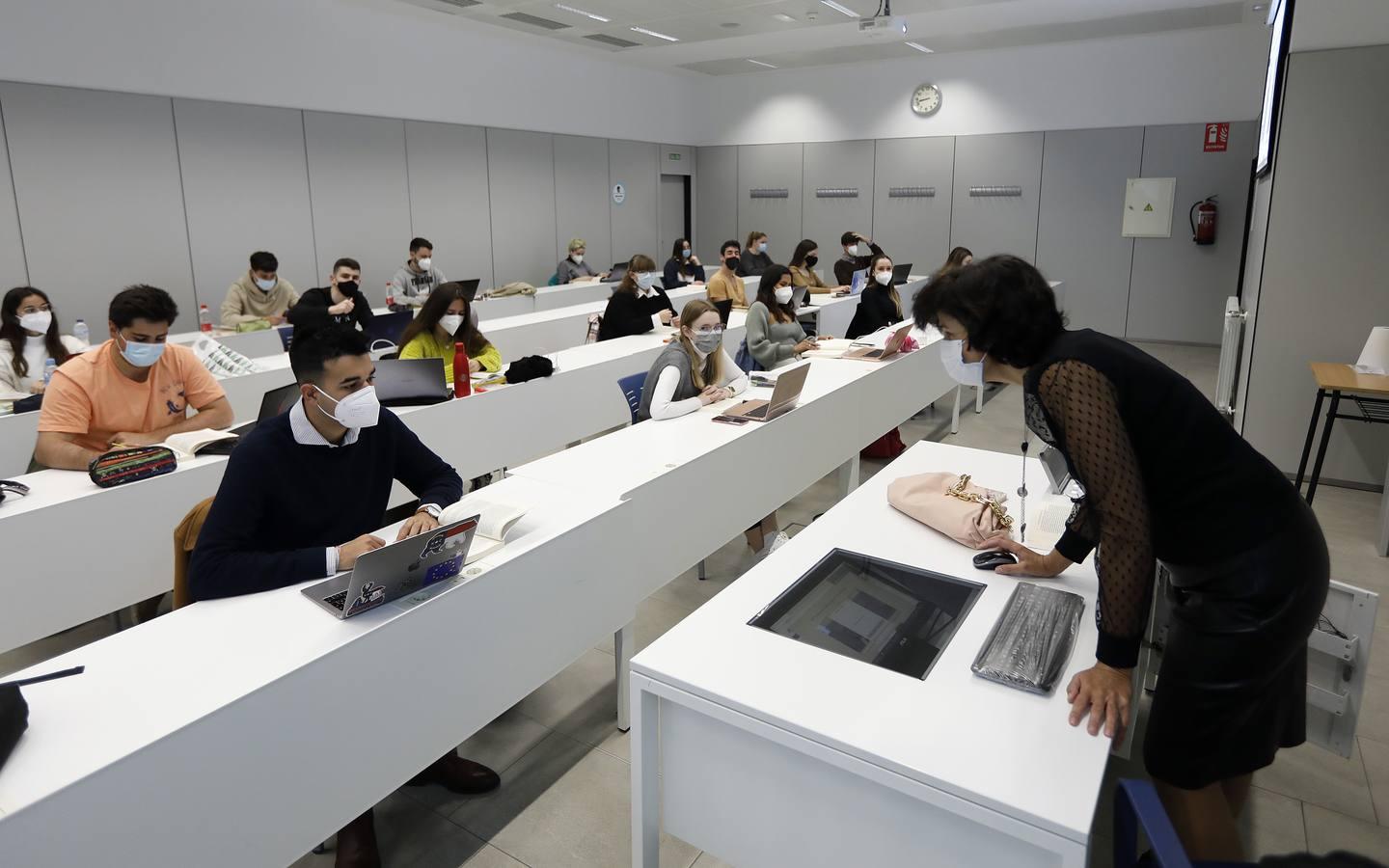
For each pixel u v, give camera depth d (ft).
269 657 4.89
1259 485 4.36
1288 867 2.89
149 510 8.30
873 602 5.42
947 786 3.76
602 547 7.18
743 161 38.50
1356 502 13.94
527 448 13.01
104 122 19.93
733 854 4.82
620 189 35.91
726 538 9.75
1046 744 4.02
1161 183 29.71
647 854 5.09
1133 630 4.21
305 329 5.80
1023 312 4.36
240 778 4.57
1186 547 4.50
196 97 21.54
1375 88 13.20
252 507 5.78
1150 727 4.89
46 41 18.69
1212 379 24.81
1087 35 28.50
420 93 27.12
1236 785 5.44
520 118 30.73
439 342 13.26
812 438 11.79
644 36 28.86
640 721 4.81
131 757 4.04
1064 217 31.73
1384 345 13.01
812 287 27.25
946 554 6.13
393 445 6.77
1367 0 12.94
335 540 6.36
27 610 7.53
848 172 35.91
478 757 7.64
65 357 13.00
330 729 5.03
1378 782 7.25
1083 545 5.47
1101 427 4.17
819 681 4.54
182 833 4.33
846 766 4.04
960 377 5.20
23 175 18.74
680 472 8.58
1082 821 3.51
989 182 32.91
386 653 5.31
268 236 23.70
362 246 26.23
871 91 34.65
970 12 25.26
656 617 10.36
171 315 8.91
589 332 18.47
